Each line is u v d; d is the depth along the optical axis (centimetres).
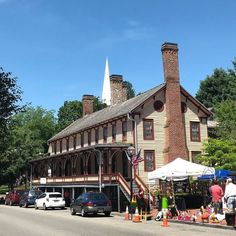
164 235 1714
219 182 3070
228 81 6762
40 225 2298
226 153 3528
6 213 3450
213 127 4622
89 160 4669
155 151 3891
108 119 4216
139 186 3184
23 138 6234
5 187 9538
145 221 2500
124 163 4003
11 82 1221
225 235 1677
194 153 4053
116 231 1908
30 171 6209
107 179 3588
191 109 4144
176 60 4062
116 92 5078
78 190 4481
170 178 3119
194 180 3466
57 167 5131
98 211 2920
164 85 3997
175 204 2761
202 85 7062
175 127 3928
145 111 3922
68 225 2262
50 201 3888
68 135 5250
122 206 3569
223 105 4488
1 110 1212
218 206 2275
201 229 1959
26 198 4450
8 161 5941
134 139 3819
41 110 9156
